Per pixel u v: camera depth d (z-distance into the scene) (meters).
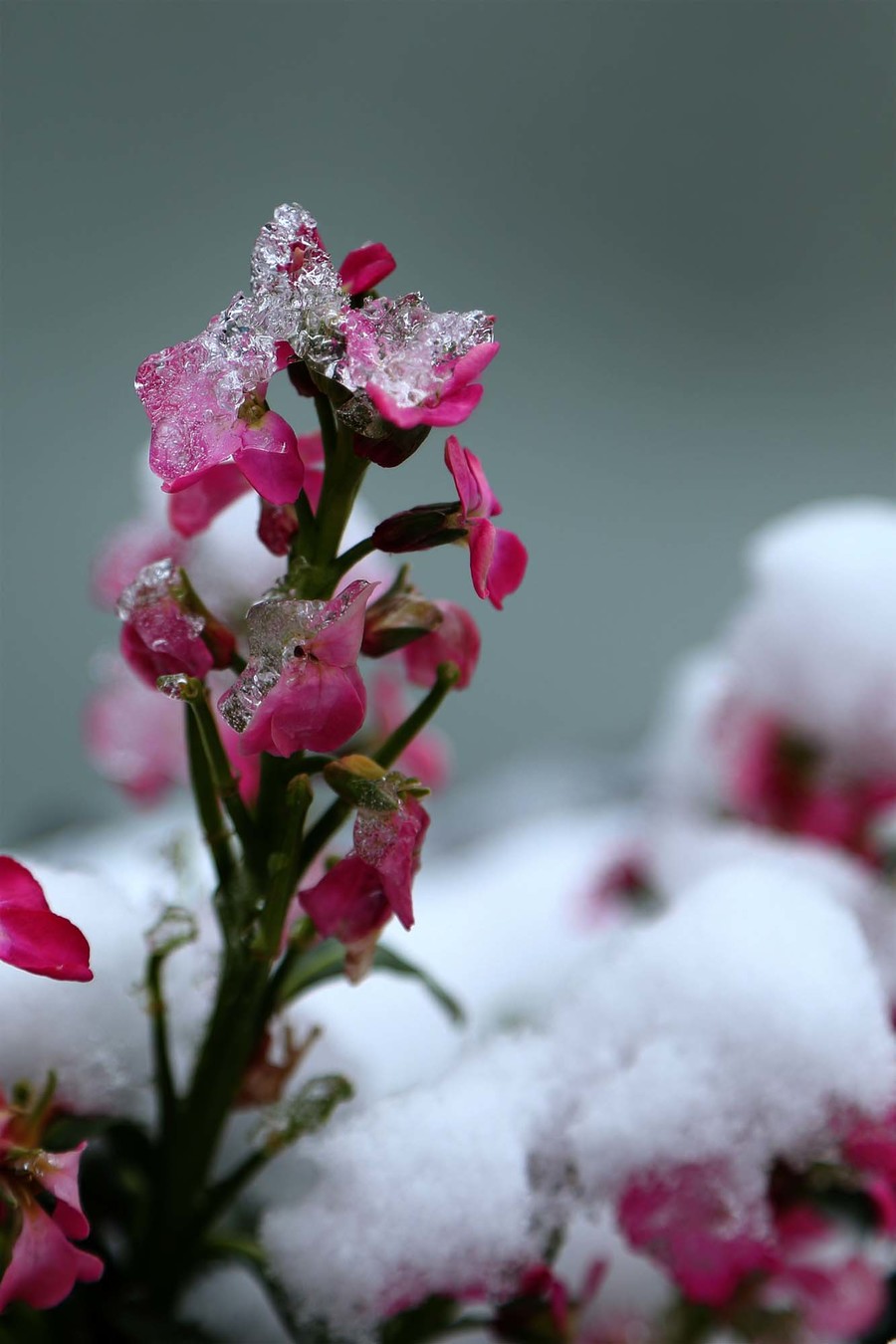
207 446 0.38
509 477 1.40
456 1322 0.42
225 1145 0.44
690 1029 0.42
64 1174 0.39
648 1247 0.42
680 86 1.51
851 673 0.52
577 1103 0.43
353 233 1.43
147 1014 0.42
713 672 0.69
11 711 1.17
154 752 0.50
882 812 0.52
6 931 0.38
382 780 0.39
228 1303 0.44
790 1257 0.43
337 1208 0.42
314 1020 0.46
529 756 1.20
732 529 1.39
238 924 0.40
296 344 0.38
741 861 0.51
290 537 0.40
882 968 0.46
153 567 0.40
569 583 1.35
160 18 1.42
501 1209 0.42
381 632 0.40
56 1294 0.39
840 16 1.52
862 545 0.55
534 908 0.67
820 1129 0.42
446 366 0.38
